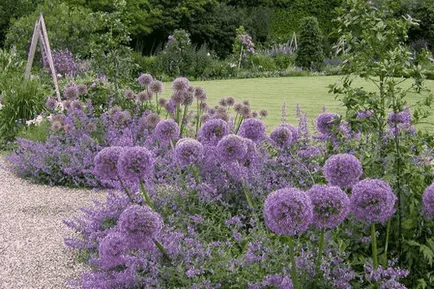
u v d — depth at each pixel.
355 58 3.40
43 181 5.74
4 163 6.60
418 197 2.95
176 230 3.40
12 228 4.35
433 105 9.92
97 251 3.61
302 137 4.92
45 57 11.52
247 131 3.62
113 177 3.06
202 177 3.96
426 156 3.43
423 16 24.55
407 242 2.79
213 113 5.71
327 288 2.59
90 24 17.12
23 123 8.16
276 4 32.94
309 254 2.77
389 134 3.43
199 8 29.80
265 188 3.85
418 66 3.24
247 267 2.76
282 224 2.17
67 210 4.82
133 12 27.56
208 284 2.64
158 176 4.64
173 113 5.64
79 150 5.91
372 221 2.50
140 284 2.85
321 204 2.28
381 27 3.29
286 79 21.28
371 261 2.77
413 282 2.83
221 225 3.49
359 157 3.54
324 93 15.66
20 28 16.69
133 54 21.89
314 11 32.16
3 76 10.38
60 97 8.89
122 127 6.52
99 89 8.20
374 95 3.30
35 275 3.52
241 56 24.39
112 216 3.74
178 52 22.25
